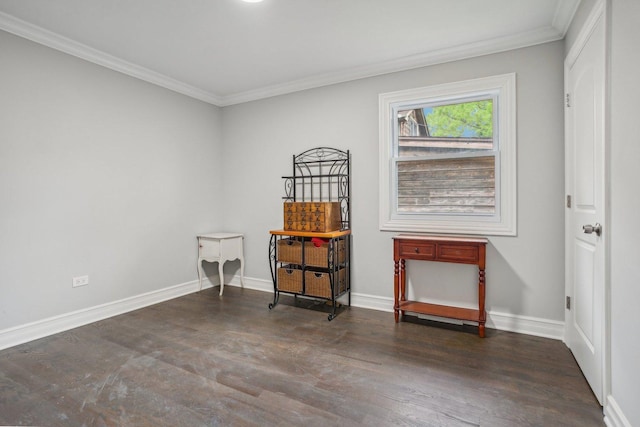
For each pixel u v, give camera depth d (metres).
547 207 2.66
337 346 2.52
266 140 3.99
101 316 3.09
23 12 2.35
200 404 1.80
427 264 3.11
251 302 3.60
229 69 3.37
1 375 2.09
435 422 1.65
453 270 3.00
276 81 3.69
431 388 1.95
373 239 3.37
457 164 3.03
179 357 2.34
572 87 2.33
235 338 2.66
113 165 3.18
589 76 1.95
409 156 3.24
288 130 3.83
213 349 2.46
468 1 2.23
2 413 1.72
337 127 3.53
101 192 3.09
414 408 1.76
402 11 2.35
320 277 3.23
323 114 3.61
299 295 3.65
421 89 3.09
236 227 4.26
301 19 2.45
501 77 2.78
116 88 3.19
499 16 2.41
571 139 2.39
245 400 1.84
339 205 3.44
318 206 3.23
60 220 2.80
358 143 3.42
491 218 2.89
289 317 3.14
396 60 3.13
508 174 2.77
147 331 2.80
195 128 4.00
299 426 1.62
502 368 2.18
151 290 3.54
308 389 1.94
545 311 2.69
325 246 3.21
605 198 1.65
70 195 2.86
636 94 1.36
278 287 3.46
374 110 3.33
